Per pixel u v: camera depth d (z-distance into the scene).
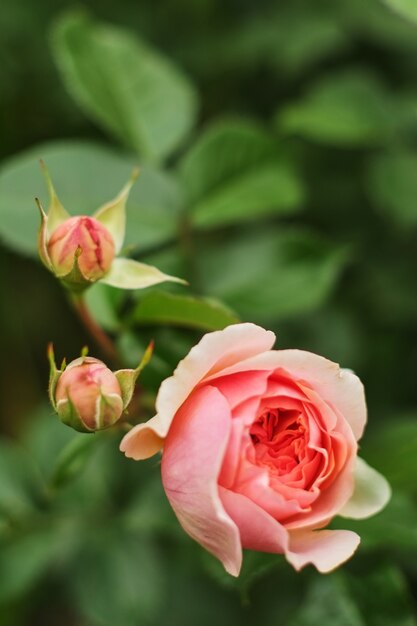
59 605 1.03
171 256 0.77
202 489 0.61
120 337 0.72
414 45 0.92
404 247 0.92
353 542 0.62
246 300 0.77
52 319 1.00
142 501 0.80
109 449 0.81
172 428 0.63
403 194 0.86
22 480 0.81
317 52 0.91
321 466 0.63
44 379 1.03
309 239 0.78
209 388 0.63
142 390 0.72
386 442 0.73
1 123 0.94
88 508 0.81
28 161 0.75
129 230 0.76
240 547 0.60
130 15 0.94
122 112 0.81
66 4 0.93
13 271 0.99
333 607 0.71
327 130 0.84
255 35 0.91
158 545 0.82
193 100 0.82
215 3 0.94
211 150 0.79
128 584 0.81
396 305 0.91
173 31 0.94
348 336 0.90
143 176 0.77
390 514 0.70
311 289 0.77
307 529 0.63
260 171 0.79
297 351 0.62
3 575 0.80
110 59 0.82
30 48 0.92
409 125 0.86
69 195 0.76
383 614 0.71
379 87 0.86
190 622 0.85
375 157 0.88
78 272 0.67
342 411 0.63
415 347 0.93
